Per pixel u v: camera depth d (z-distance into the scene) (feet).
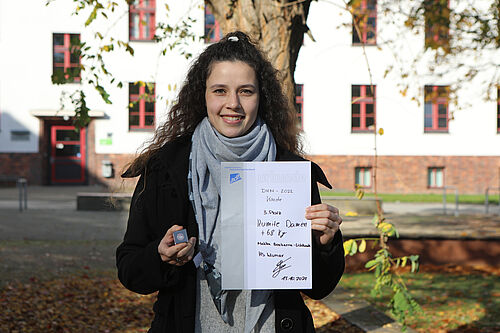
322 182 6.20
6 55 75.97
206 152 6.04
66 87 74.79
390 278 10.92
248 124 6.12
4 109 76.69
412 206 57.52
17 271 25.53
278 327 5.90
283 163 5.85
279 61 15.76
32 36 75.77
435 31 22.20
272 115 6.88
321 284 6.22
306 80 73.31
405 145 74.59
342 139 73.97
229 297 6.04
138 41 72.18
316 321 17.48
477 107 74.64
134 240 6.04
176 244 5.37
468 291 23.53
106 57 71.46
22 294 21.36
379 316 17.74
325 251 5.97
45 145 78.33
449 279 26.07
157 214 6.04
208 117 6.32
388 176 74.64
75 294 21.85
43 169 78.02
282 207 5.83
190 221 5.98
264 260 5.80
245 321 5.89
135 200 6.21
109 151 75.66
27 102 76.43
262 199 5.84
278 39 15.79
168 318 5.88
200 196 6.00
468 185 75.41
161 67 72.38
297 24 15.96
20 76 76.23
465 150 75.31
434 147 74.84
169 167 6.10
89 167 76.18
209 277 5.91
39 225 41.34
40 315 18.81
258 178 5.84
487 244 29.12
